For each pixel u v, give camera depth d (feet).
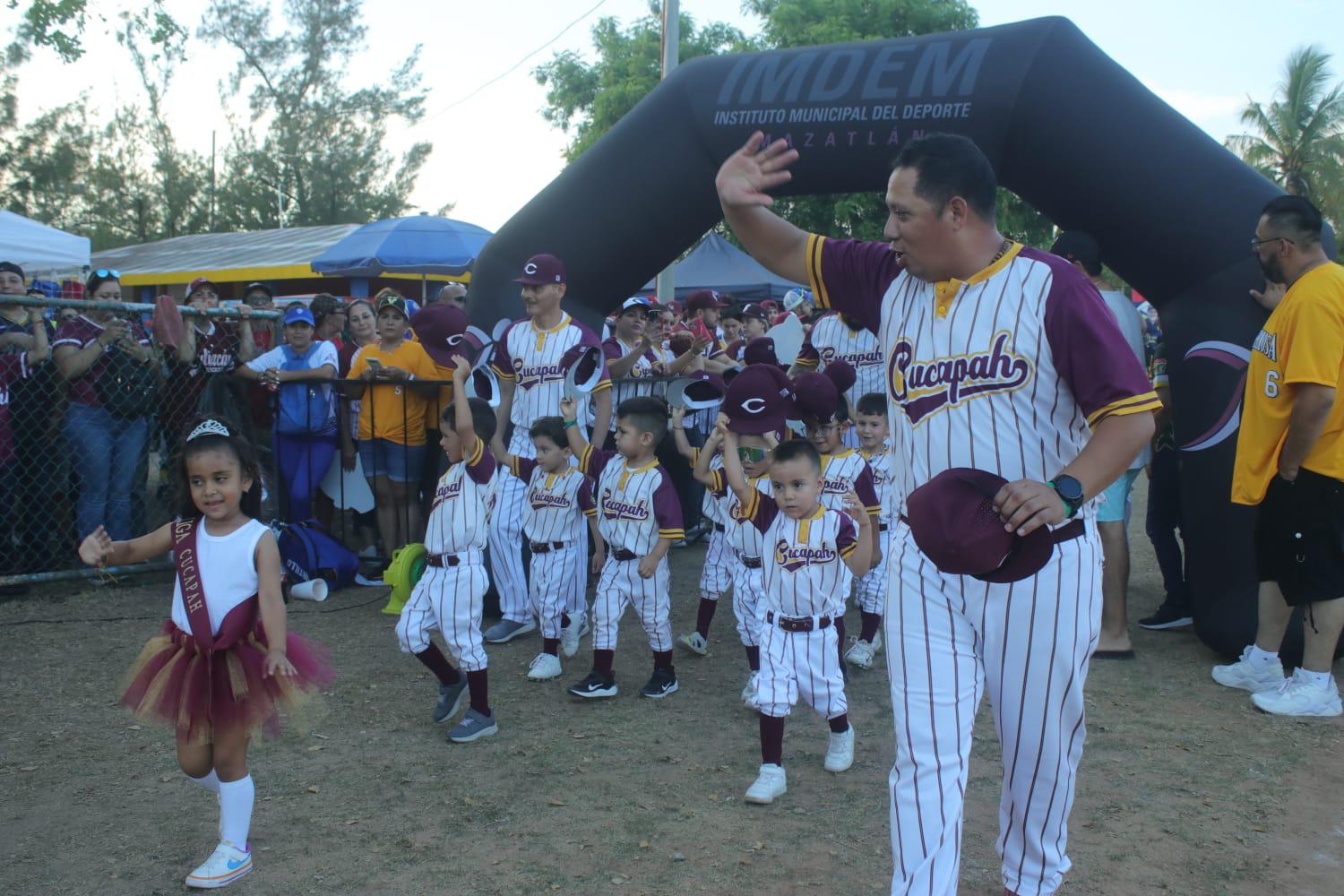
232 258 61.21
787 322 27.07
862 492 16.67
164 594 21.90
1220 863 10.71
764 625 13.09
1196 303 17.24
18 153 119.03
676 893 10.06
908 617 8.11
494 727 14.48
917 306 8.11
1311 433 14.33
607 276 21.26
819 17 76.38
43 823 11.51
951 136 7.78
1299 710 15.12
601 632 16.01
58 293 33.81
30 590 21.97
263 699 10.37
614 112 79.30
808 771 13.23
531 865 10.65
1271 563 15.28
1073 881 10.30
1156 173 16.96
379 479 23.47
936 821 7.82
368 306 27.27
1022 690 7.89
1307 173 126.82
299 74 139.23
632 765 13.39
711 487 16.22
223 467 10.44
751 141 9.18
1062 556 7.68
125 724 14.58
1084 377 7.36
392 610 20.76
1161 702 15.80
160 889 10.12
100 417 22.03
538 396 19.42
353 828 11.49
